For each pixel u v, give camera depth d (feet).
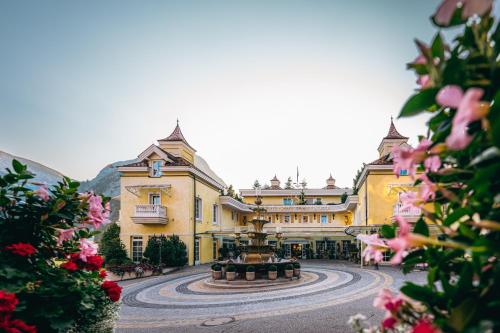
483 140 3.48
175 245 75.25
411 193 5.13
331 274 61.00
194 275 65.72
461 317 3.21
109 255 72.74
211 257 96.22
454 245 3.32
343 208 115.96
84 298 11.48
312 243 117.39
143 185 80.38
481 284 3.75
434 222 4.62
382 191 73.20
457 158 4.29
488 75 3.34
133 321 30.71
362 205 84.38
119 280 60.23
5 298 8.47
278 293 42.83
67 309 11.00
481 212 4.00
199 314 32.71
